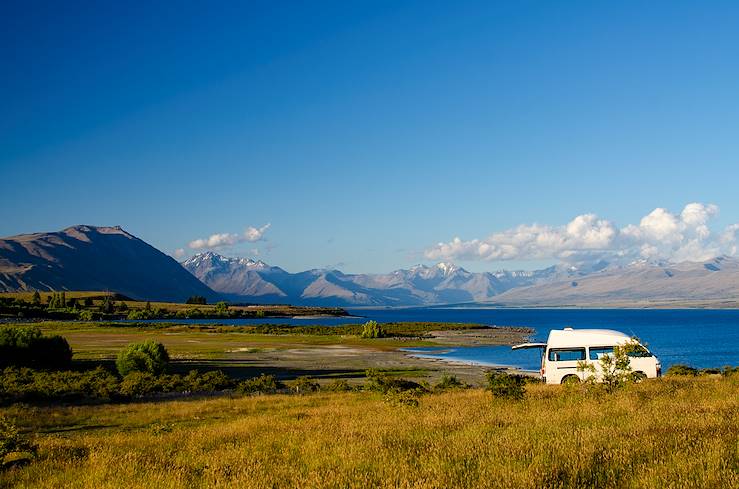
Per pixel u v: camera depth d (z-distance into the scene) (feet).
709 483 23.88
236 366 201.36
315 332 461.78
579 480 25.72
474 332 499.51
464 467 28.84
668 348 309.83
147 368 154.30
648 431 36.01
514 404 63.05
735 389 65.10
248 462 35.96
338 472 30.45
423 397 86.53
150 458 39.40
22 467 39.45
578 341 89.51
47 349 169.37
